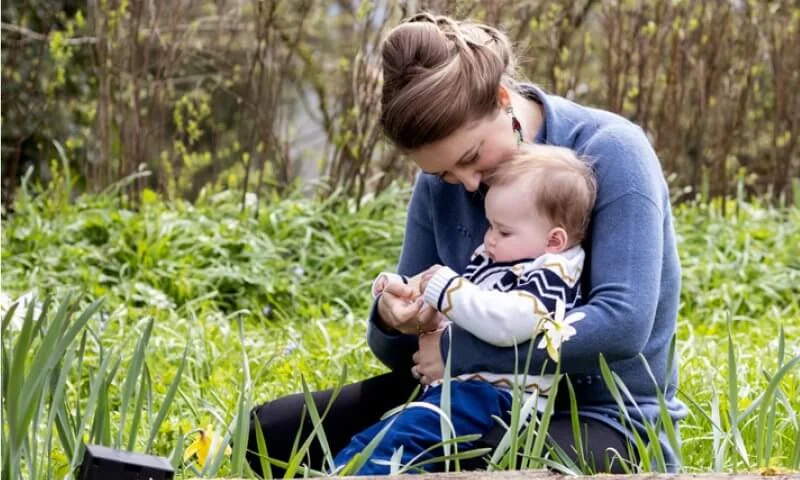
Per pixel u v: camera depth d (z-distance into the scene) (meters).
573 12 8.67
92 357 4.88
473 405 3.11
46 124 9.46
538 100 3.38
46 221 7.43
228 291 6.85
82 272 6.70
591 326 3.02
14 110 9.31
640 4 8.71
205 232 7.41
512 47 3.38
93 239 7.25
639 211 3.14
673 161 8.89
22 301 5.74
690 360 4.91
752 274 7.18
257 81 8.82
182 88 10.81
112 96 8.59
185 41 8.93
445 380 2.88
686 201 9.11
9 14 9.52
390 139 3.15
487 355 3.12
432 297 3.16
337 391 2.87
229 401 4.33
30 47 9.66
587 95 10.44
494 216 3.25
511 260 3.24
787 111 9.24
